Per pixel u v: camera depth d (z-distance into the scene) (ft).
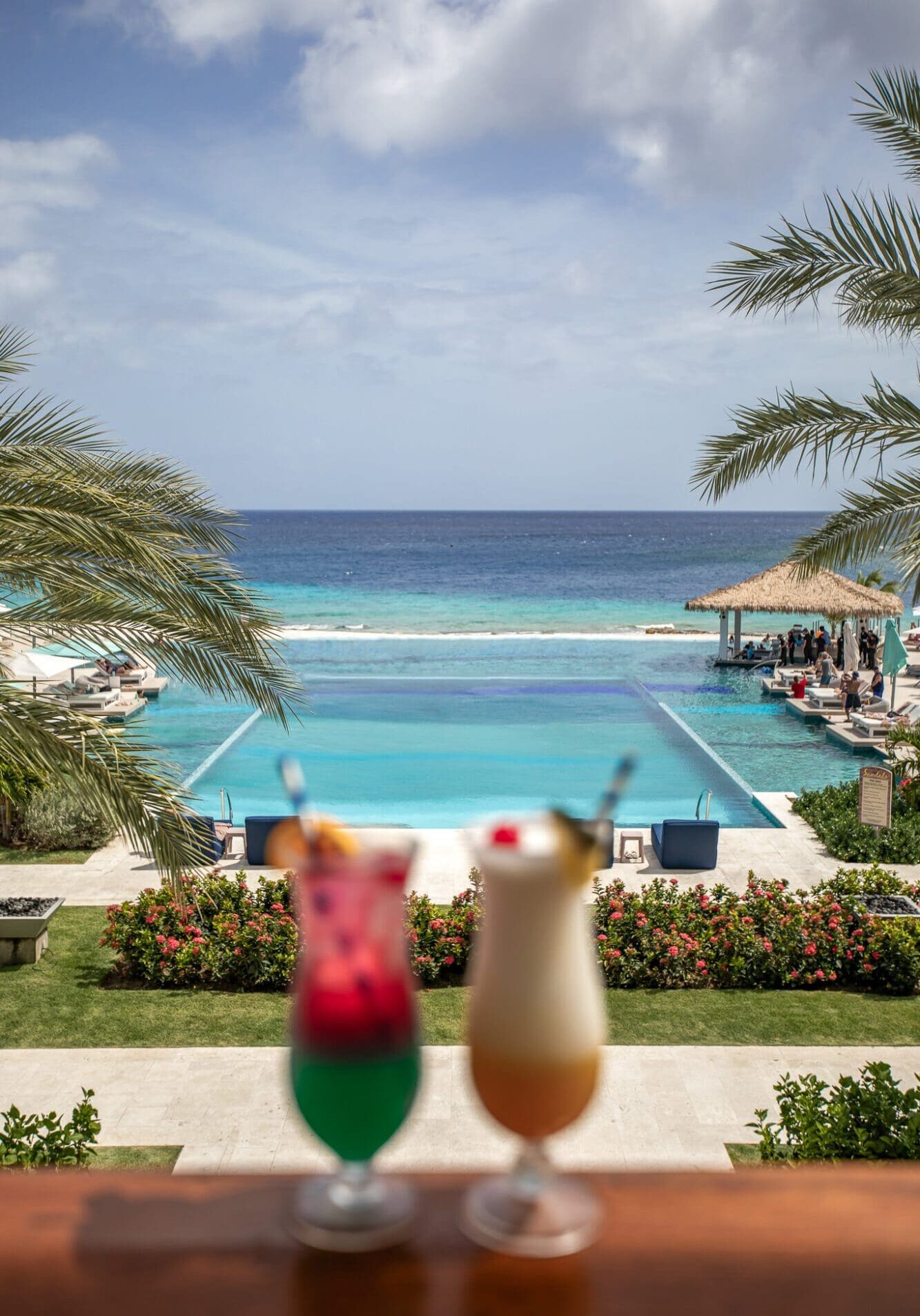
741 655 115.44
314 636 138.92
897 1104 20.94
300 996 3.42
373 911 3.36
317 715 87.92
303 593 238.48
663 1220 3.25
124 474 28.37
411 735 80.38
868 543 31.83
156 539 26.43
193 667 27.14
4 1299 2.93
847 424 30.94
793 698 92.43
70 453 26.84
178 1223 3.23
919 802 54.60
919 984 33.76
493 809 60.54
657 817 59.06
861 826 49.32
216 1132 25.26
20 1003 32.48
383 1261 3.05
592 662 117.80
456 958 34.32
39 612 25.79
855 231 29.19
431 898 41.86
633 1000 33.12
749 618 187.11
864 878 41.11
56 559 24.73
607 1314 2.85
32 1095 26.89
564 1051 3.41
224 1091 27.12
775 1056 29.37
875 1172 3.51
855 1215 3.28
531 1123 3.43
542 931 3.44
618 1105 26.61
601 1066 3.59
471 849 3.51
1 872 45.44
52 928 38.78
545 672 110.42
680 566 334.03
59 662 74.23
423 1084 3.49
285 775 3.51
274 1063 28.63
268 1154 24.35
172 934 34.58
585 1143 24.97
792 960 34.50
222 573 26.32
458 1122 25.66
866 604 103.86
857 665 102.89
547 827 3.54
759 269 30.22
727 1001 33.12
